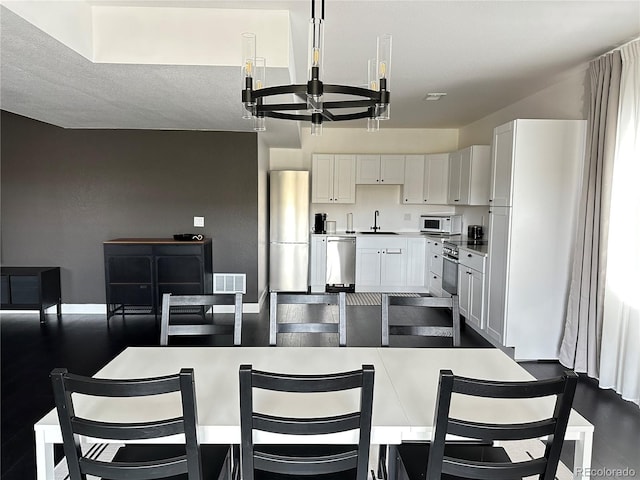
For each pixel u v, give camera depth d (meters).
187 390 1.24
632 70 2.95
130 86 3.04
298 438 1.43
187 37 2.54
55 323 4.89
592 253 3.31
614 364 3.13
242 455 1.31
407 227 7.05
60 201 5.21
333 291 6.57
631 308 2.96
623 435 2.60
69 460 1.32
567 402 1.26
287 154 6.89
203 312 5.07
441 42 3.01
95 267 5.29
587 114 3.64
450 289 5.38
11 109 3.91
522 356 3.78
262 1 2.40
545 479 1.37
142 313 5.11
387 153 6.89
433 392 1.67
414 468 1.63
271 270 6.30
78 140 5.16
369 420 1.29
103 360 3.78
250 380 1.22
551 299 3.73
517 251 3.69
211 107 3.75
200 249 4.90
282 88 1.79
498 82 4.08
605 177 3.16
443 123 6.41
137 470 1.31
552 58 3.36
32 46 2.25
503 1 2.36
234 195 5.30
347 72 3.66
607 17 2.58
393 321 5.07
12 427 2.66
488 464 1.34
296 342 4.30
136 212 5.27
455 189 6.14
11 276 4.84
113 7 2.50
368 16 2.56
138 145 5.21
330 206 7.04
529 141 3.60
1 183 5.16
